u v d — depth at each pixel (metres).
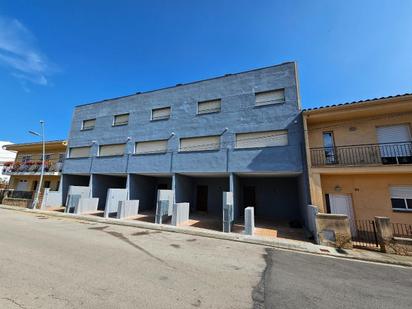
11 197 20.09
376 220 8.20
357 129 11.73
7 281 4.14
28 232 8.80
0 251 6.00
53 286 4.04
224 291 4.24
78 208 15.52
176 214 12.05
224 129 14.49
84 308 3.33
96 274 4.73
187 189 16.91
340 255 7.31
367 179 10.87
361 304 3.98
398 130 10.95
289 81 13.67
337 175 11.44
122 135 18.31
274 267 5.89
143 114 17.92
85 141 20.02
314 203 10.57
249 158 13.34
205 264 5.87
